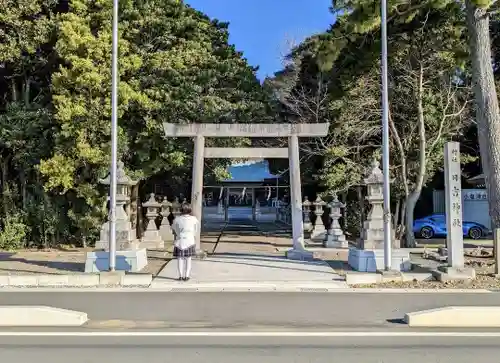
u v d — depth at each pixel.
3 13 18.86
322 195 24.05
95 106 17.77
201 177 16.81
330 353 6.59
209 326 8.13
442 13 19.30
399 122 22.56
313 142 25.00
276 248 19.44
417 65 21.11
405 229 21.61
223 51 23.30
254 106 22.11
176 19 20.67
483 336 7.50
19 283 12.23
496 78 23.64
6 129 19.03
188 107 19.39
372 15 16.41
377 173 14.39
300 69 27.70
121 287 12.00
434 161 22.16
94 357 6.42
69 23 17.70
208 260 15.74
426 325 8.20
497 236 12.67
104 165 18.38
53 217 19.84
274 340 7.27
